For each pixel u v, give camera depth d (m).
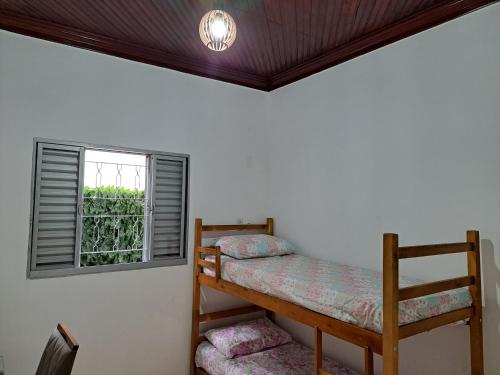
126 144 2.85
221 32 1.79
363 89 2.75
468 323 1.95
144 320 2.86
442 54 2.28
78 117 2.65
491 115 2.04
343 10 2.31
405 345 2.38
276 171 3.54
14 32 2.44
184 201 3.11
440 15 2.25
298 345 3.00
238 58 3.10
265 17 2.40
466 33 2.17
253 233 3.49
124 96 2.86
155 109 3.00
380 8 2.28
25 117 2.45
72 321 2.56
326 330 1.80
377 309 1.57
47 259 2.51
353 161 2.80
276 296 2.16
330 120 3.00
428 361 2.25
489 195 2.03
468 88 2.14
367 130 2.71
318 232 3.06
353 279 2.12
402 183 2.46
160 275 2.96
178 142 3.11
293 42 2.78
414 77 2.42
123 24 2.52
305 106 3.25
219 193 3.32
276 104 3.59
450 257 2.17
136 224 2.96
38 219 2.47
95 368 2.63
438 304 1.72
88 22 2.49
